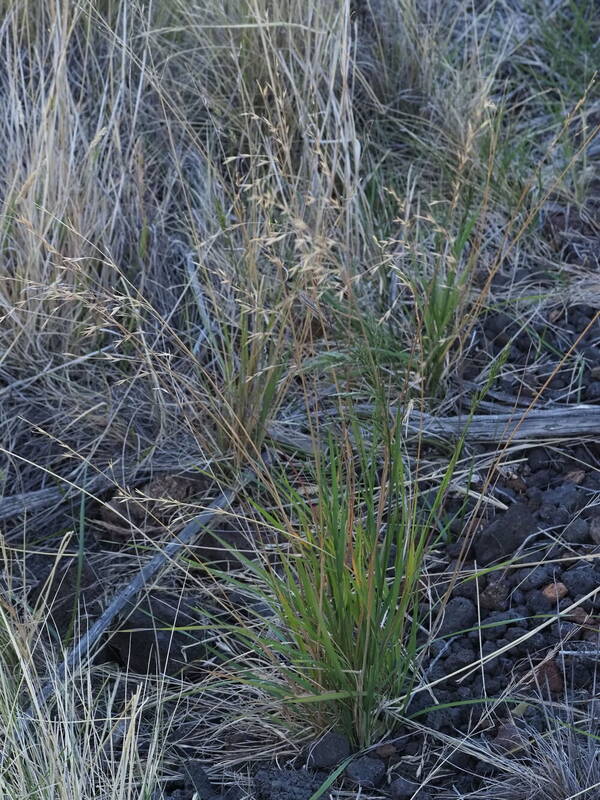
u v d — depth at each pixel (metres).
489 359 3.16
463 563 2.59
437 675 2.34
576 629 2.35
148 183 3.55
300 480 2.86
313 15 3.67
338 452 2.82
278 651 2.36
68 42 3.57
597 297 3.26
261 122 3.59
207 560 2.72
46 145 3.21
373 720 2.22
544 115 4.04
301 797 2.11
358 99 4.02
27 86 3.65
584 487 2.73
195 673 2.49
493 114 3.85
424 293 2.99
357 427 2.44
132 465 2.98
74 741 2.14
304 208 3.26
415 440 2.89
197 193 3.56
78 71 3.75
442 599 2.48
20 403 3.16
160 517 2.86
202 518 2.78
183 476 2.91
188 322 3.24
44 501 2.92
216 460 2.78
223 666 2.47
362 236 3.40
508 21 4.38
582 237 3.52
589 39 4.37
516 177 3.60
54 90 3.32
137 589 2.60
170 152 3.66
